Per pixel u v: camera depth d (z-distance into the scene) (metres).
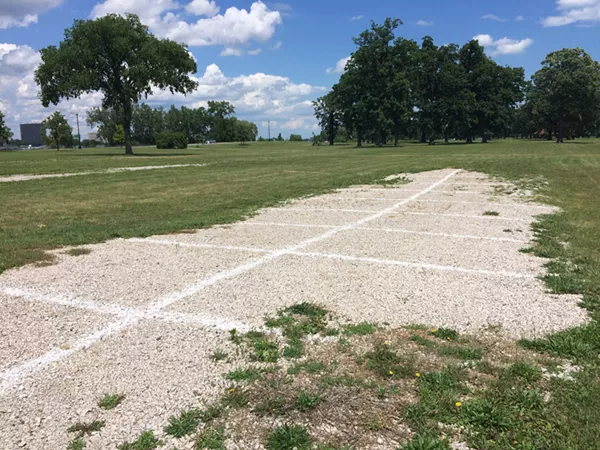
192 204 12.70
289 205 12.23
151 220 10.22
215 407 3.09
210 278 5.74
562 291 5.18
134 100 45.72
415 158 35.62
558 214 10.38
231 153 52.12
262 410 3.07
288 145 91.81
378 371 3.52
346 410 3.06
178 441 2.78
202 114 139.00
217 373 3.53
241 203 12.77
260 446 2.74
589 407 3.00
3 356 3.78
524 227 8.95
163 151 60.56
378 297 5.05
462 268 6.12
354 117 72.31
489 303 4.86
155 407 3.11
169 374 3.51
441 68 76.88
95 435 2.82
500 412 2.97
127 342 4.02
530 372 3.44
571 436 2.73
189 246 7.47
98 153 54.12
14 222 9.98
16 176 21.67
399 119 72.44
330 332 4.19
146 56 41.91
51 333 4.20
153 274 5.92
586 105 66.94
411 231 8.59
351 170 24.19
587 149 45.72
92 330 4.26
